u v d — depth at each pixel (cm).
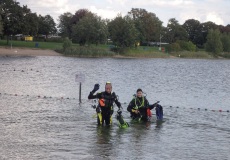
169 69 6344
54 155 1047
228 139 1303
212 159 1056
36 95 2414
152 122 1576
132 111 1612
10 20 9669
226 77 5147
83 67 5769
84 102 2084
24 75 4103
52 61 6881
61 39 13562
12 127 1373
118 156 1055
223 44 13538
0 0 9862
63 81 3575
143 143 1206
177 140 1263
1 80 3447
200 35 18388
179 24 17162
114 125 1478
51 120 1530
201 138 1306
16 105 1900
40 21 14875
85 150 1104
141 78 4369
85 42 10112
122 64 7019
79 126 1432
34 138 1224
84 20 10000
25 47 9588
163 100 2500
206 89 3416
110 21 10888
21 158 1010
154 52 10894
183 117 1730
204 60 10956
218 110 2039
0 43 9994
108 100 1473
